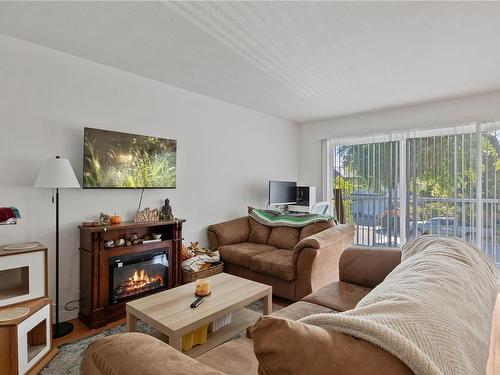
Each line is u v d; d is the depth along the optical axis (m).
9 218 2.30
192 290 2.21
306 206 4.85
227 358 1.30
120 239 2.81
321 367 0.56
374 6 1.96
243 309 2.56
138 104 3.19
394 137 4.46
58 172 2.29
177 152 3.58
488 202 3.73
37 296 2.07
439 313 0.76
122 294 2.76
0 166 2.33
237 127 4.36
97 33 2.33
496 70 3.03
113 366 0.88
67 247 2.68
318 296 2.04
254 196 4.64
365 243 4.69
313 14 2.05
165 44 2.50
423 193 4.19
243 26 2.22
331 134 5.12
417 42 2.45
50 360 1.96
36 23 2.19
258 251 3.46
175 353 0.92
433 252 1.42
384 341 0.61
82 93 2.77
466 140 3.88
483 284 1.21
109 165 2.89
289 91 3.70
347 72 3.08
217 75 3.19
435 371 0.58
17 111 2.41
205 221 3.92
